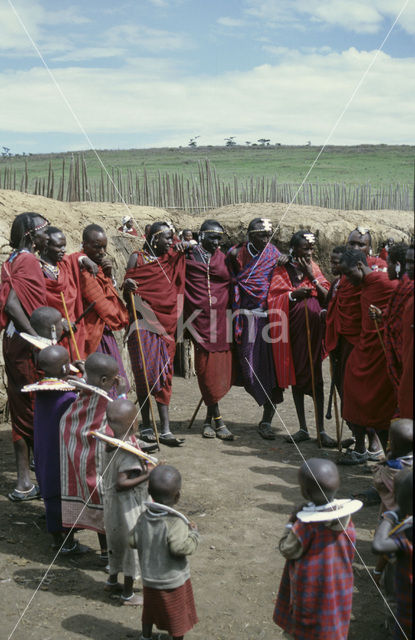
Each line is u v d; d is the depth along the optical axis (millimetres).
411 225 14117
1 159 91562
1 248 7406
